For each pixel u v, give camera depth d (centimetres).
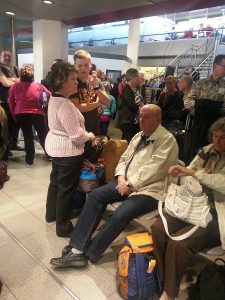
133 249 167
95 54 1011
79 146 211
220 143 172
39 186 328
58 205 222
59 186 218
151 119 197
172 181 197
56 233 232
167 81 379
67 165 208
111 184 211
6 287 176
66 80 194
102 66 1054
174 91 373
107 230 190
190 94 302
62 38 711
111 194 203
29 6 525
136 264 163
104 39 1470
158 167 193
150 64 1260
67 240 226
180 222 172
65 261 193
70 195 221
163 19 1386
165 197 184
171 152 196
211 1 396
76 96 228
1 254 206
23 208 275
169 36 1259
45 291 175
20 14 602
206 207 159
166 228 162
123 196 208
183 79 363
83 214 200
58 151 206
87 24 658
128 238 175
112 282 185
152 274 164
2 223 247
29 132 380
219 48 700
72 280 185
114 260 206
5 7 554
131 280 163
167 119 366
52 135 210
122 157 227
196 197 162
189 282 186
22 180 343
